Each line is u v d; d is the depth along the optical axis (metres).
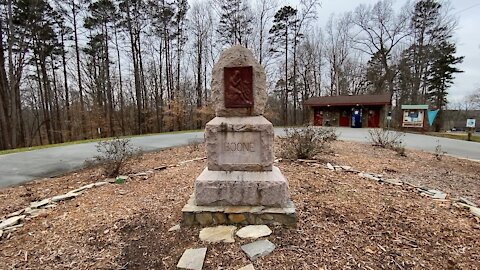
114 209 3.75
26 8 15.96
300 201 3.80
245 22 24.00
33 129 23.77
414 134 17.36
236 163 3.37
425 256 2.51
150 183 5.05
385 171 6.00
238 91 3.47
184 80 27.17
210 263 2.35
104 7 20.38
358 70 31.59
